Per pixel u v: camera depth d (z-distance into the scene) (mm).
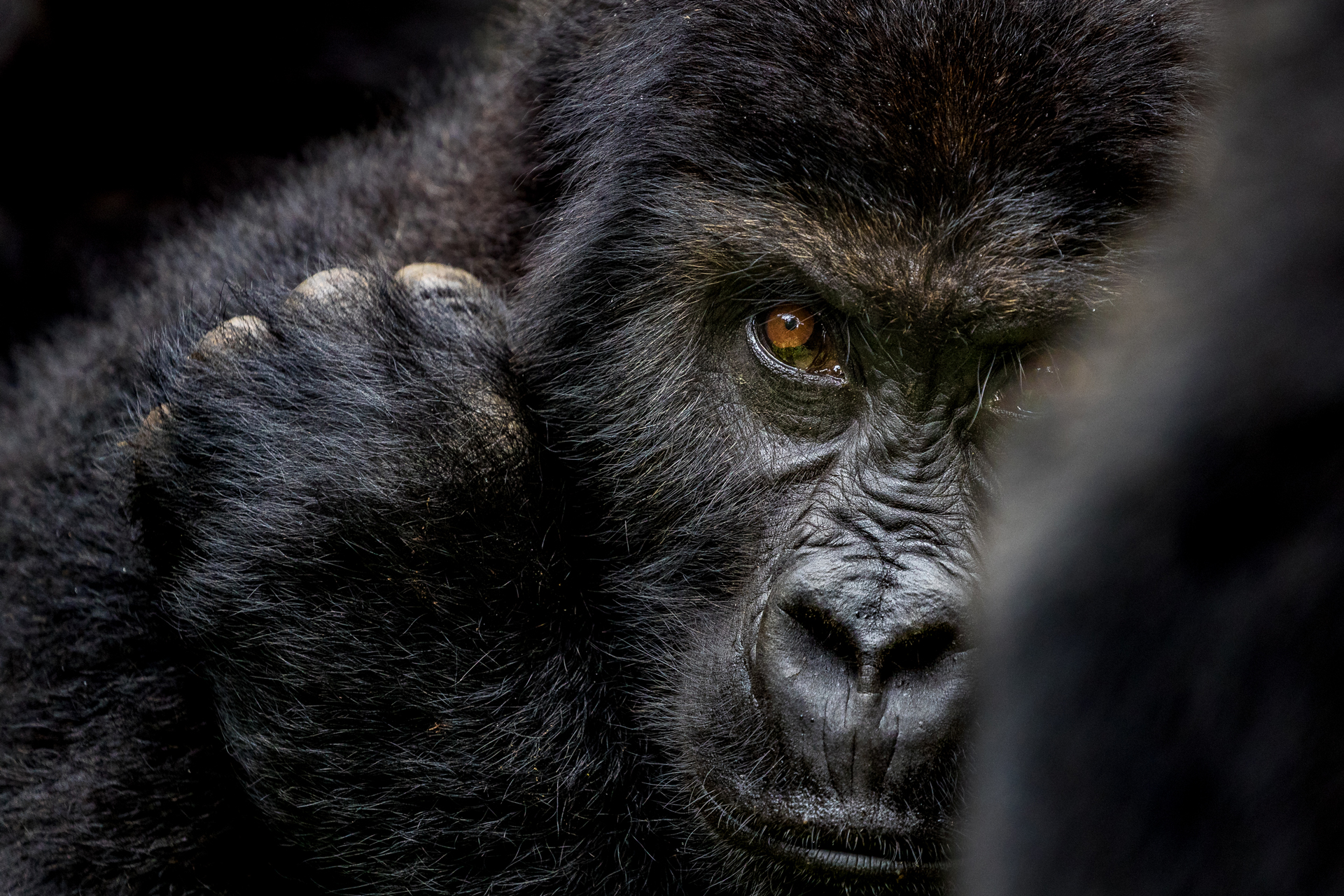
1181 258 2729
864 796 5387
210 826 6707
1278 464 2404
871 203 5594
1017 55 5379
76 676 7203
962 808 5340
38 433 8930
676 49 6043
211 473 6387
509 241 7754
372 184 9328
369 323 6723
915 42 5453
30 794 6996
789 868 5578
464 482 6242
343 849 6160
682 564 6402
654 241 6195
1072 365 5703
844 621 5555
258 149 13688
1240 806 2500
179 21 13039
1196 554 2516
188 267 9250
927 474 5867
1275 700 2447
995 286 5547
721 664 6020
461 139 9359
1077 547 2680
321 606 6121
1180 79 5332
